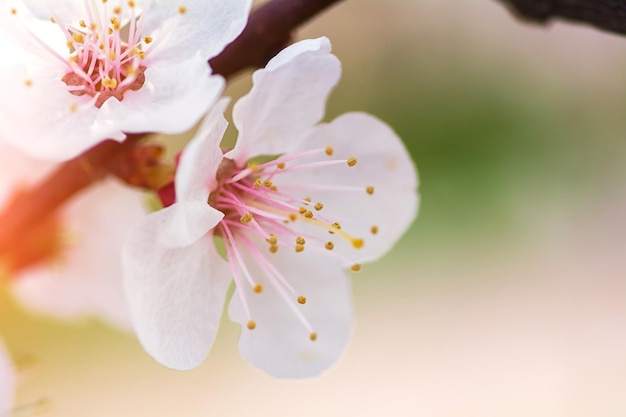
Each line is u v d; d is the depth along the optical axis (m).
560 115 0.42
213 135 0.16
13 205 0.18
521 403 0.36
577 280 0.40
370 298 0.39
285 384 0.36
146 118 0.16
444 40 0.42
